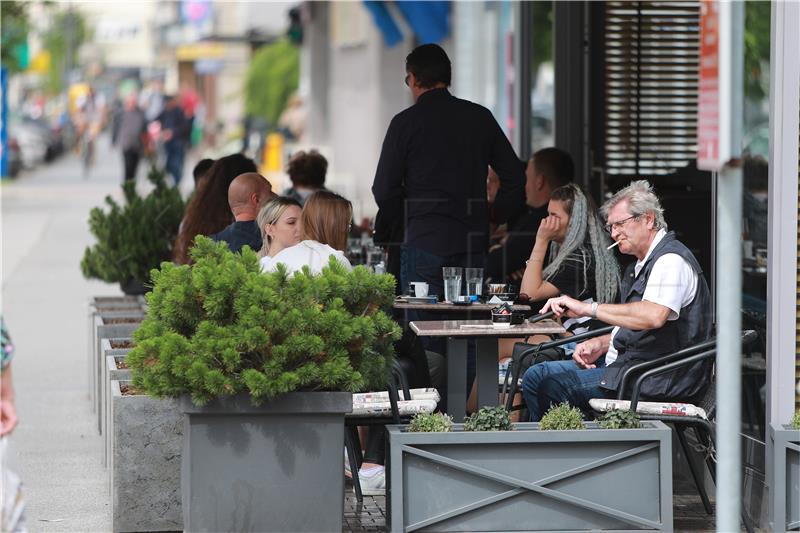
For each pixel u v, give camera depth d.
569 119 20.78
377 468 10.94
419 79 13.54
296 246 10.72
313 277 9.26
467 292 11.92
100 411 13.34
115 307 15.45
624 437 9.31
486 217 13.59
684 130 19.73
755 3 10.55
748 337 10.12
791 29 10.05
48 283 25.83
